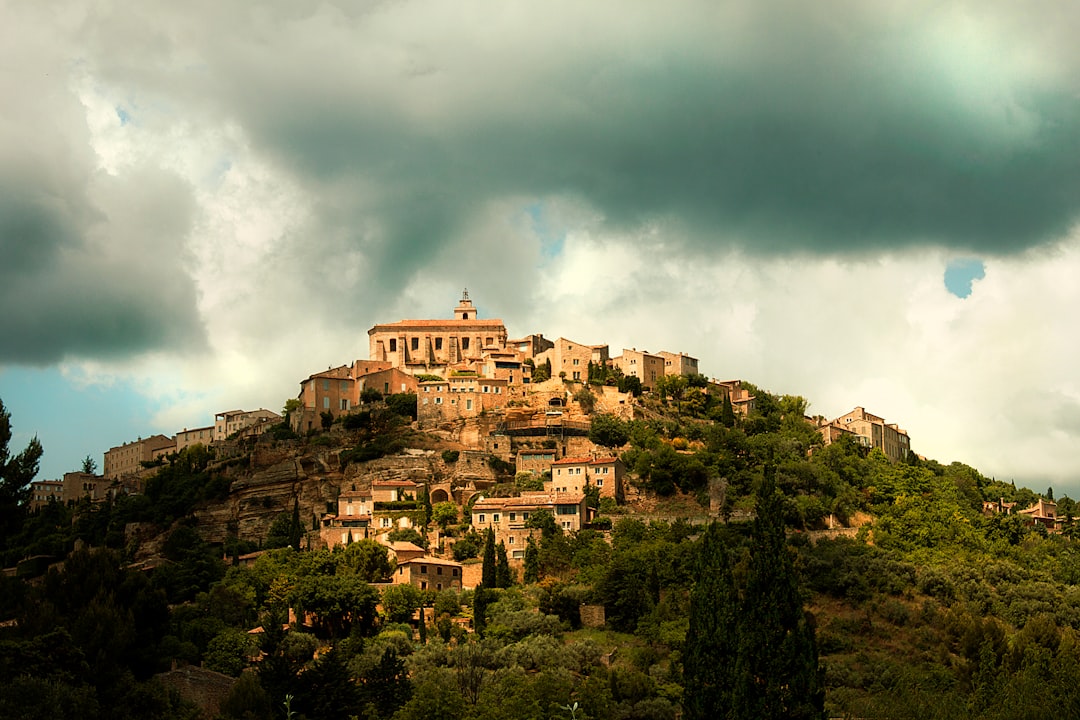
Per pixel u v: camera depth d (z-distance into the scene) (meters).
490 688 163.88
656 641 195.50
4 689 121.62
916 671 180.12
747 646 121.00
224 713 140.38
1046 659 160.88
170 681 149.50
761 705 118.62
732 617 123.62
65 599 155.38
